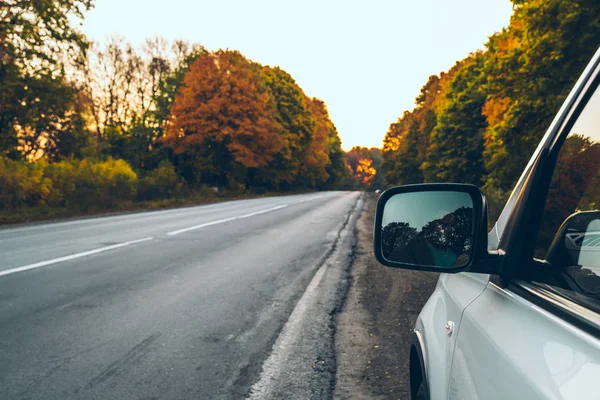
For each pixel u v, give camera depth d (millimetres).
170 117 51219
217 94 50438
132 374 3992
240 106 51125
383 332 5281
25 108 29359
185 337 4934
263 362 4355
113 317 5492
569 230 1473
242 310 6016
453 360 1675
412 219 1793
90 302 6074
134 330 5078
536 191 1575
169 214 21547
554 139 1594
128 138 50562
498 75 17609
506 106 18734
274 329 5312
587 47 13859
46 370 4012
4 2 27094
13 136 30172
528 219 1558
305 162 79000
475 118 38469
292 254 10656
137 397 3592
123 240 12000
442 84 54719
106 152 49062
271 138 56094
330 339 5027
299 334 5168
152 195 31859
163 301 6273
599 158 1429
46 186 20719
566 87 15227
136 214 21375
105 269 8195
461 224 1687
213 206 29516
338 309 6230
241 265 9078
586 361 945
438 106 51344
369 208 30109
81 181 23625
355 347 4793
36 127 31219
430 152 47000
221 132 50156
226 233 14156
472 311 1651
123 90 53312
